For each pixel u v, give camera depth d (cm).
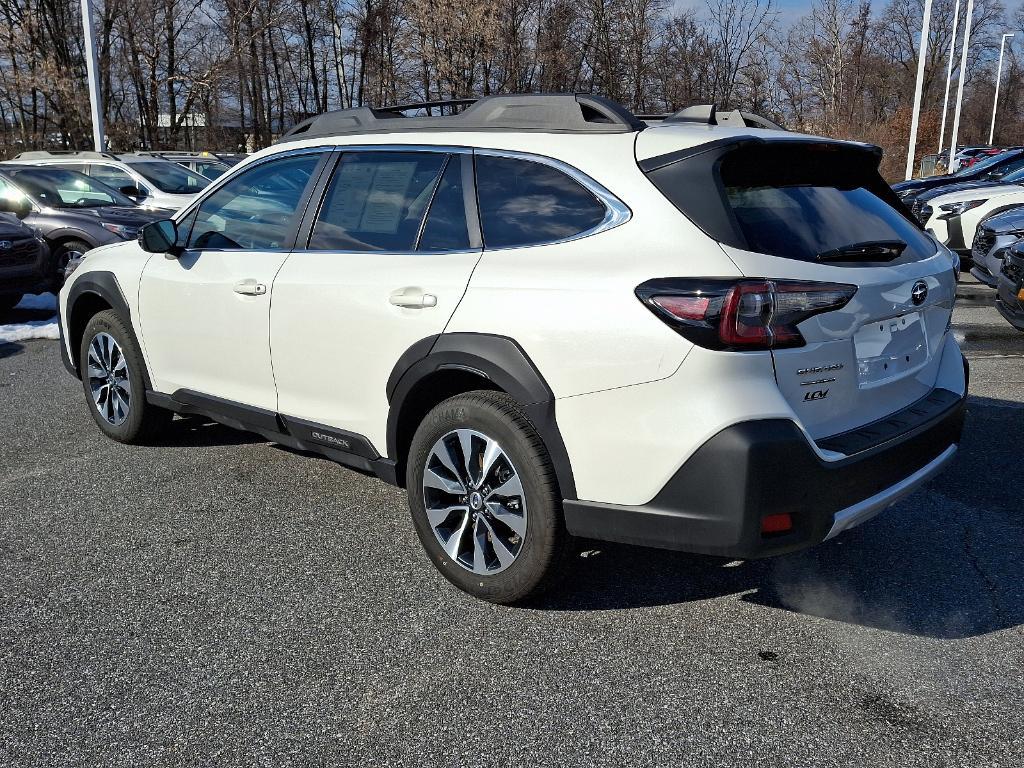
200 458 501
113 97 3884
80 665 295
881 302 302
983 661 298
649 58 4578
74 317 532
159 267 461
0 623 321
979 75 7081
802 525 280
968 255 1263
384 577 358
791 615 329
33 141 3484
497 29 3550
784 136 311
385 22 4031
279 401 406
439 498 345
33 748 253
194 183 1420
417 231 355
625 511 291
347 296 364
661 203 294
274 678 288
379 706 273
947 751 252
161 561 372
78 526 407
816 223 303
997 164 1764
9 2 3316
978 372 696
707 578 359
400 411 350
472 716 268
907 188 1805
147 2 3700
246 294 408
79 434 545
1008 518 414
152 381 482
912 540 392
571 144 325
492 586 329
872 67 5531
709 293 269
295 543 390
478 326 318
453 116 367
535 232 321
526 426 312
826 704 274
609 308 288
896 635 315
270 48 4300
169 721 266
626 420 286
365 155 385
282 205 412
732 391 271
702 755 250
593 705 274
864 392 306
